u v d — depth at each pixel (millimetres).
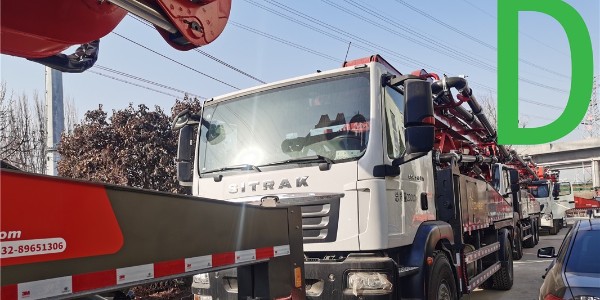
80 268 1740
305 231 4379
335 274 4102
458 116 7688
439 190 5766
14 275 1537
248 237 2668
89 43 2914
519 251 12172
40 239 1618
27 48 2670
